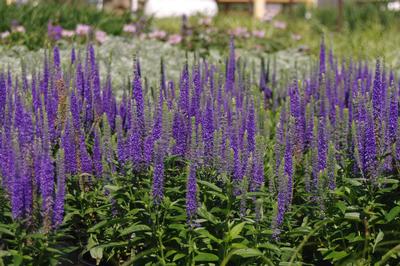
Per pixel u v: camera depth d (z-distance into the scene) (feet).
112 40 35.73
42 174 13.07
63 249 14.12
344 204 15.06
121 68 29.78
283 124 18.97
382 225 15.40
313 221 15.14
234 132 15.66
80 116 17.79
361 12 55.52
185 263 14.15
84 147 15.60
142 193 14.82
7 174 13.24
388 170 15.55
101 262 15.89
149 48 35.17
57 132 16.28
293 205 15.94
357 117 17.39
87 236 16.05
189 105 16.43
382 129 15.38
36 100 16.80
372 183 15.11
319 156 15.85
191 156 13.80
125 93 19.29
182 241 14.10
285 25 49.29
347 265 14.92
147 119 14.83
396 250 13.94
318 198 14.98
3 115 15.89
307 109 18.35
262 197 14.70
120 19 42.19
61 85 16.69
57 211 13.28
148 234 14.43
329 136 16.05
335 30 52.65
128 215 14.57
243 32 41.47
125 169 15.16
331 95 21.13
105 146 15.24
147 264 14.35
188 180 13.52
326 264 16.07
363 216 14.87
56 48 19.90
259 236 14.25
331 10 61.31
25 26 35.50
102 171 15.58
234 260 14.20
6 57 29.63
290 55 39.70
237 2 75.10
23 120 13.55
